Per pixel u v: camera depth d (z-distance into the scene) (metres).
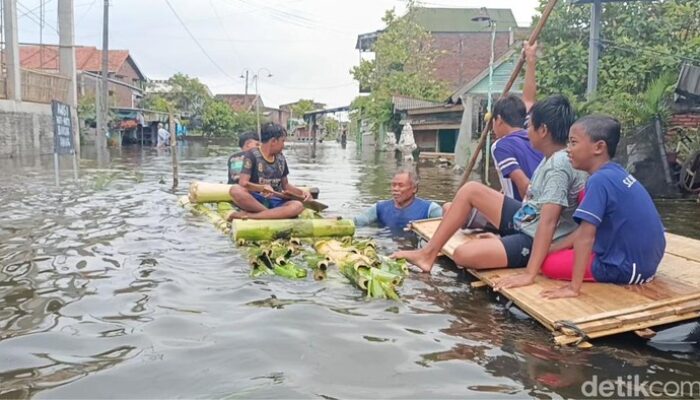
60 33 21.33
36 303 3.41
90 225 5.95
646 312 3.10
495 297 3.69
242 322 3.12
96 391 2.33
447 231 4.24
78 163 16.00
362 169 15.64
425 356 2.74
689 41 13.62
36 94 19.72
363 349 2.79
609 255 3.52
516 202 4.25
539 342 2.94
